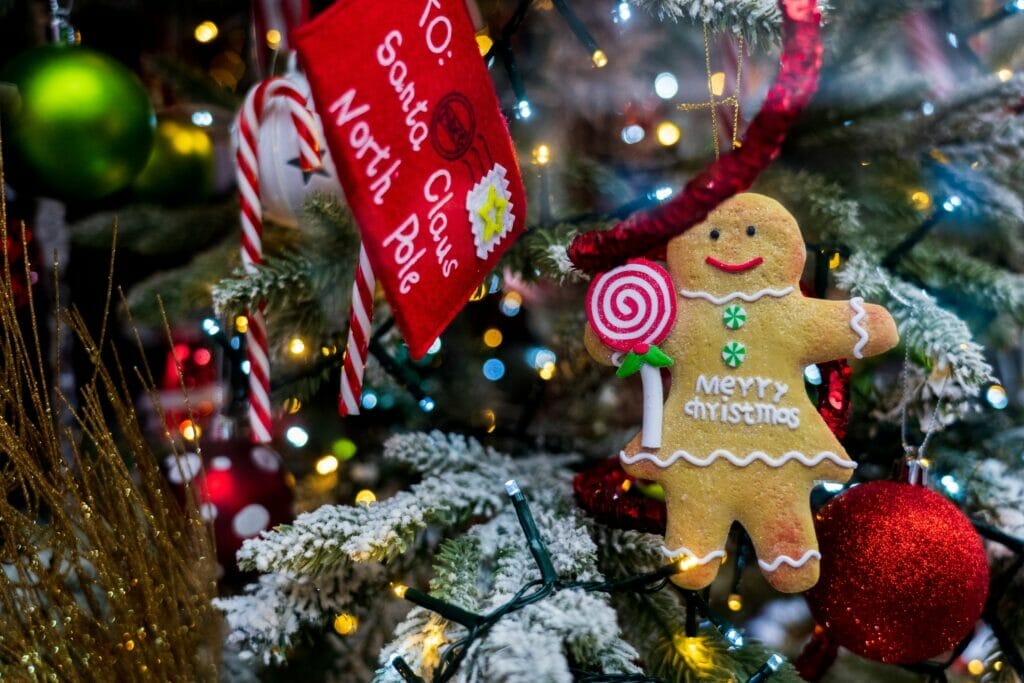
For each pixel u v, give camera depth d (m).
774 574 0.60
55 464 0.67
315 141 0.67
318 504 0.77
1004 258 0.78
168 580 0.68
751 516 0.61
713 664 0.63
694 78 0.75
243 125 0.69
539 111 0.75
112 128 0.69
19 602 0.66
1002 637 0.66
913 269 0.70
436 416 0.77
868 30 0.70
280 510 0.72
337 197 0.68
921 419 0.70
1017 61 0.80
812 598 0.63
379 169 0.58
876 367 0.74
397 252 0.59
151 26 0.87
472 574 0.64
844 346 0.60
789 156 0.71
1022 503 0.68
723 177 0.60
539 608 0.60
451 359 0.80
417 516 0.65
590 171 0.71
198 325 0.83
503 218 0.64
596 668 0.61
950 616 0.61
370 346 0.71
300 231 0.73
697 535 0.61
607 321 0.62
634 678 0.59
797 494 0.60
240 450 0.73
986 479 0.69
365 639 0.77
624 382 0.78
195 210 0.80
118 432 0.82
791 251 0.60
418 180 0.60
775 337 0.60
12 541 0.66
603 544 0.67
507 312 0.76
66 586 0.68
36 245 0.81
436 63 0.60
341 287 0.70
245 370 0.75
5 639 0.65
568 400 0.79
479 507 0.67
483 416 0.77
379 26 0.58
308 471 0.79
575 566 0.63
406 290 0.60
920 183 0.71
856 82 0.71
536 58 0.76
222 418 0.75
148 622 0.67
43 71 0.68
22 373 0.76
